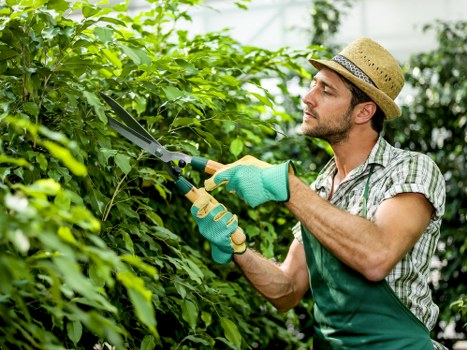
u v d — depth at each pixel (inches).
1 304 37.8
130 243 58.4
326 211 58.7
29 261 35.9
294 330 127.0
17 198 32.0
